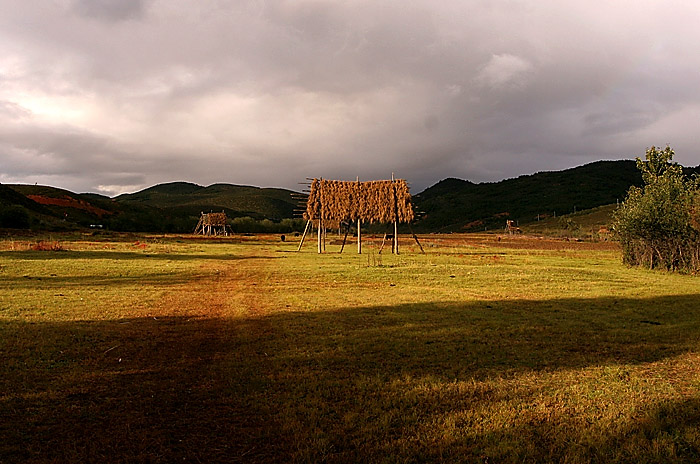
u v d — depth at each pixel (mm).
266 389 5793
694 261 20422
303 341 8117
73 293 13109
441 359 7078
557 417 4965
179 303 12070
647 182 23891
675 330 9141
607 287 15469
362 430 4629
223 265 22984
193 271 19781
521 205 128375
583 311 11188
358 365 6750
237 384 5957
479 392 5691
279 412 5078
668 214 21156
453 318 10180
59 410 5121
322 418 4926
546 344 8016
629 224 22969
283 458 4168
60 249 29828
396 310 11141
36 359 6879
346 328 9180
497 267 21688
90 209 116938
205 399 5488
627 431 4641
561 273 19375
